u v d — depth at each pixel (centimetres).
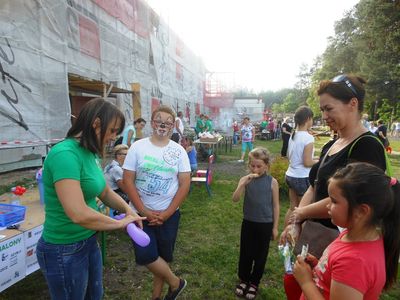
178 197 272
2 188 620
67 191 168
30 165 838
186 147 808
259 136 2545
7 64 613
